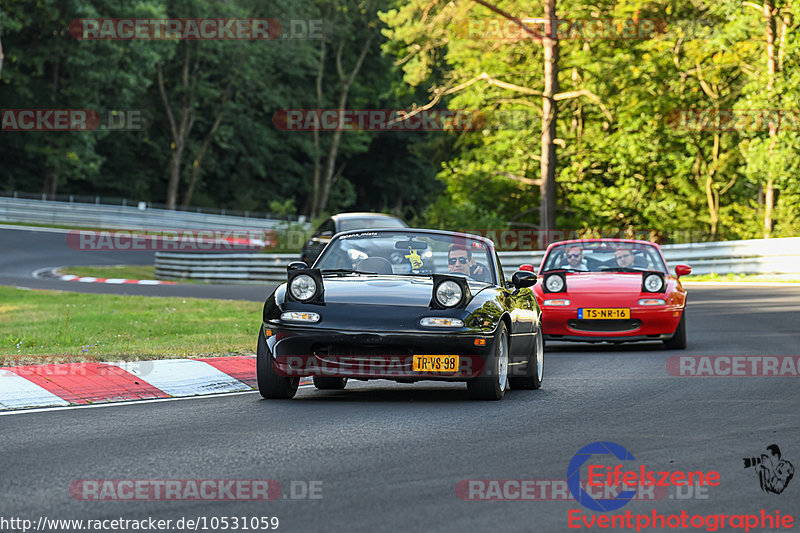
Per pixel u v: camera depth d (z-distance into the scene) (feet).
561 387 132.57
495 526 63.82
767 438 93.61
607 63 515.50
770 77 451.53
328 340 115.03
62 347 160.04
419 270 127.85
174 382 131.64
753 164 444.14
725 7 478.18
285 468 80.28
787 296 280.72
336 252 130.41
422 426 100.37
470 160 595.47
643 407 113.29
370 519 65.16
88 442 91.30
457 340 114.93
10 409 112.06
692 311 250.57
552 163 497.87
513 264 406.82
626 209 542.57
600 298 178.40
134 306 257.55
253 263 442.09
